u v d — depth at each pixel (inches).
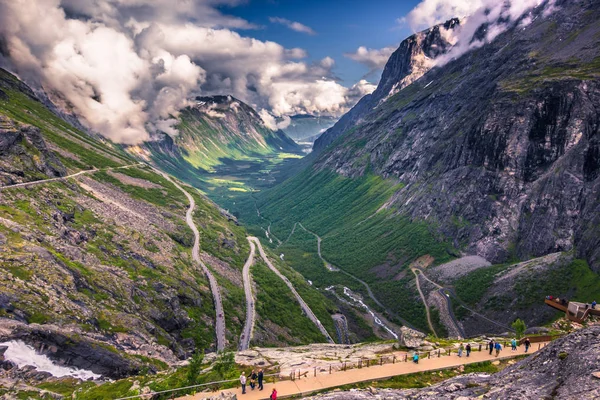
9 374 2564.0
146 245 6781.5
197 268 7332.7
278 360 2691.9
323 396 1608.0
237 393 1839.3
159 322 4795.8
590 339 1278.3
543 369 1295.5
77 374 2918.3
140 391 2197.3
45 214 5477.4
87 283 4286.4
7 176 6299.2
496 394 1246.9
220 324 5841.5
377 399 1493.6
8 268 3572.8
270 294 7819.9
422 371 2106.3
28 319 3117.6
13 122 7721.5
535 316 6299.2
